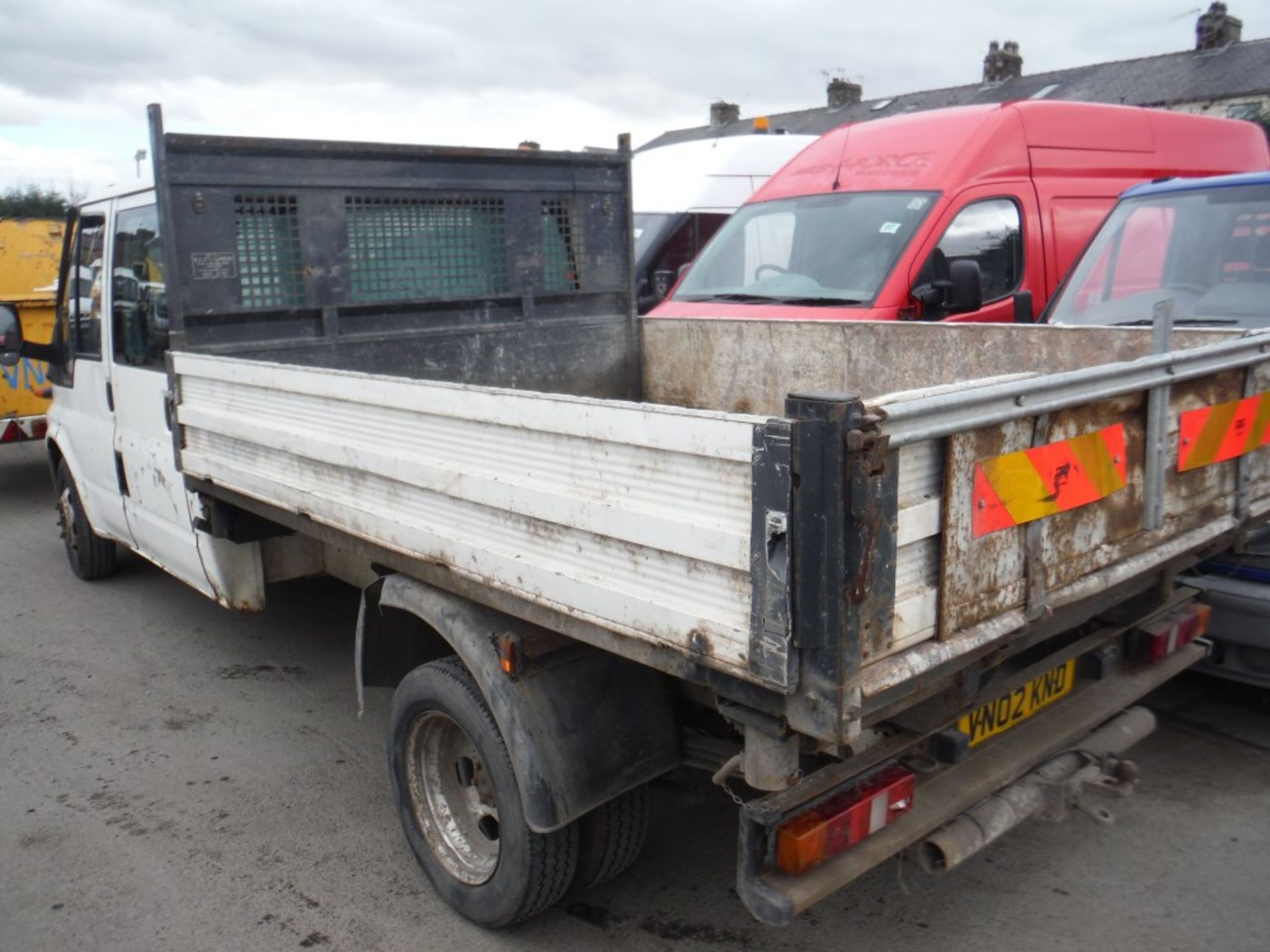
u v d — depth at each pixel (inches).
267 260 185.9
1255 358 128.3
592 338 229.3
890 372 185.5
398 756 141.8
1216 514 131.3
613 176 230.8
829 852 98.1
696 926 134.6
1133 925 131.0
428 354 206.8
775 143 432.5
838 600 81.2
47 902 143.7
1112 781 123.8
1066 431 102.9
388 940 133.6
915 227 267.1
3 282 386.6
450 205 207.6
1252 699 189.6
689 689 121.9
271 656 232.2
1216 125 349.4
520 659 116.3
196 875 149.3
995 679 120.6
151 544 221.0
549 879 124.3
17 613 263.9
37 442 510.6
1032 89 1261.1
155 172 171.2
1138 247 219.1
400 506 127.6
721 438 86.4
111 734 195.5
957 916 134.0
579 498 101.7
